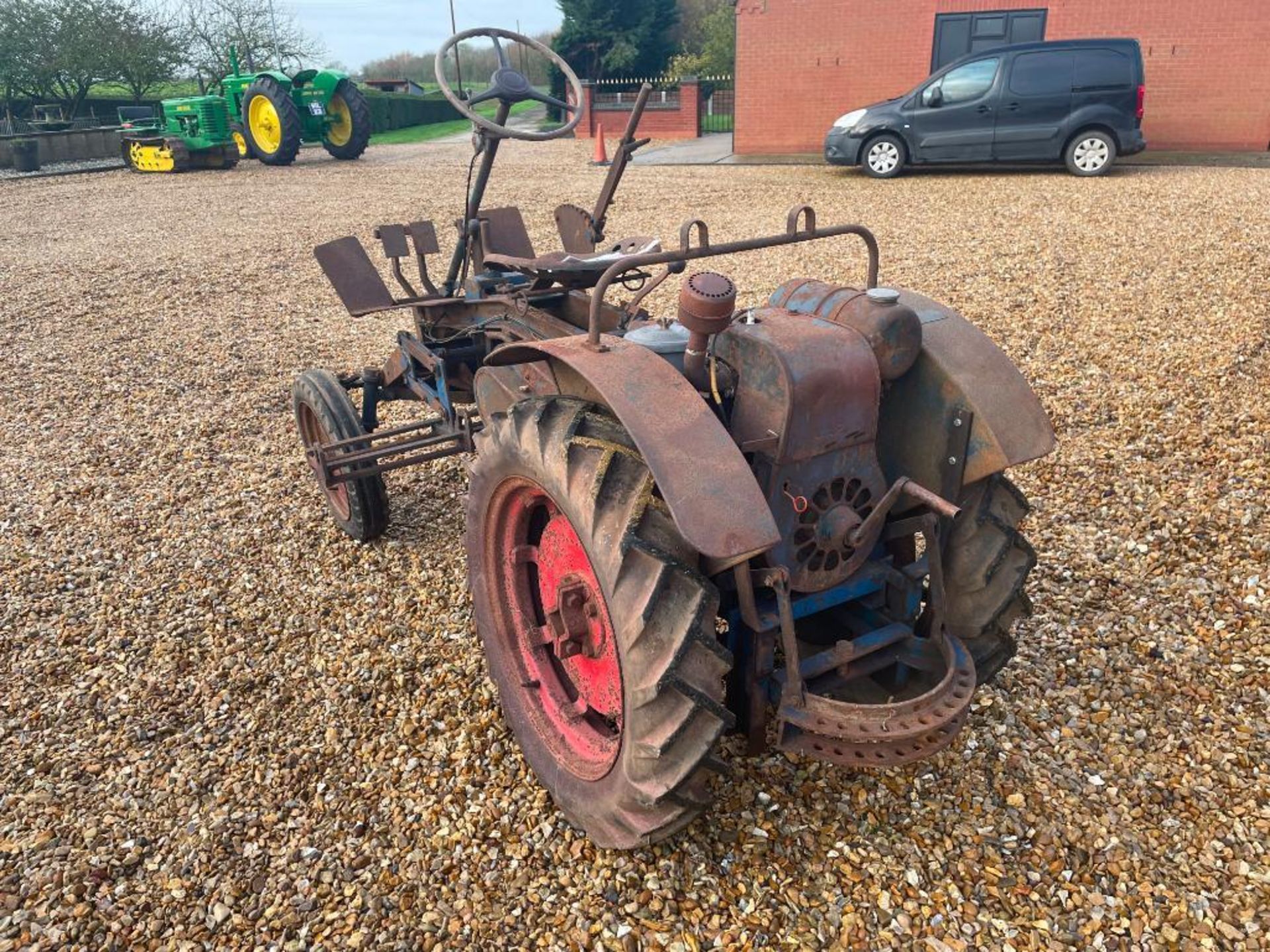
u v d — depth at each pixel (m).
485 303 3.56
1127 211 9.48
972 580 2.37
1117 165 13.19
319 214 12.28
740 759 2.64
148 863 2.44
